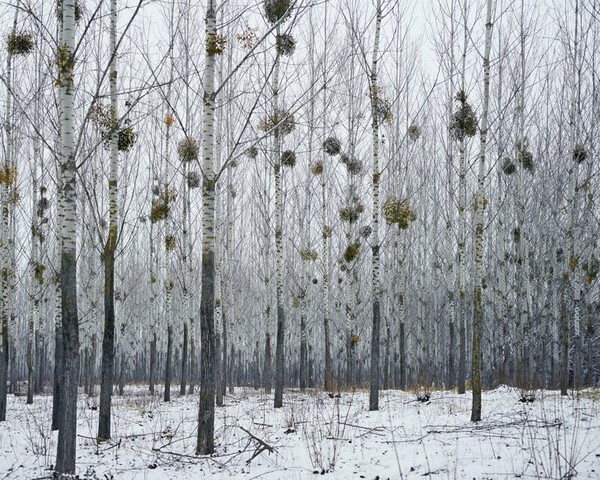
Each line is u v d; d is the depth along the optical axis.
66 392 6.25
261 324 32.91
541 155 19.36
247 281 34.84
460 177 14.50
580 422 7.77
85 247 21.05
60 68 6.38
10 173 11.96
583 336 23.05
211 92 7.70
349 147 17.58
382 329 26.12
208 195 7.66
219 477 6.22
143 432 9.52
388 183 20.28
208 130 7.69
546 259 21.55
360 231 20.03
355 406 12.30
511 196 20.45
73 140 6.42
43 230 16.42
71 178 6.35
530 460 5.70
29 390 17.25
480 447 6.69
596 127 13.55
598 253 18.58
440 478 5.54
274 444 7.89
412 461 6.32
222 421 10.58
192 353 19.62
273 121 12.59
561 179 16.52
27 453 7.98
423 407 11.17
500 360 20.84
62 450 6.18
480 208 8.97
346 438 7.93
